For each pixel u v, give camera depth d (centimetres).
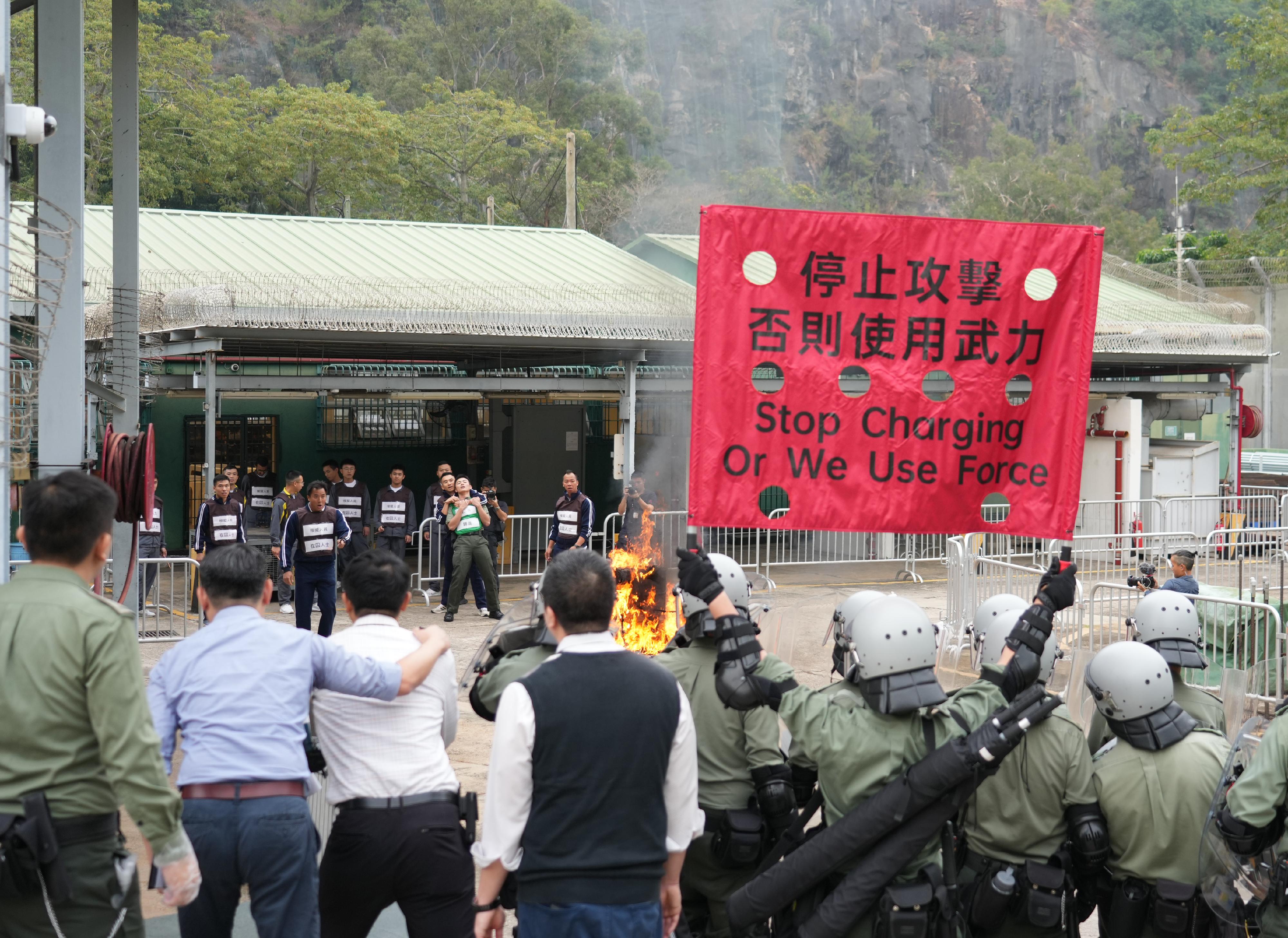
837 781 373
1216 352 2178
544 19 6103
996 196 6912
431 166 5100
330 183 4756
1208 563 1463
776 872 374
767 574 1828
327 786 403
